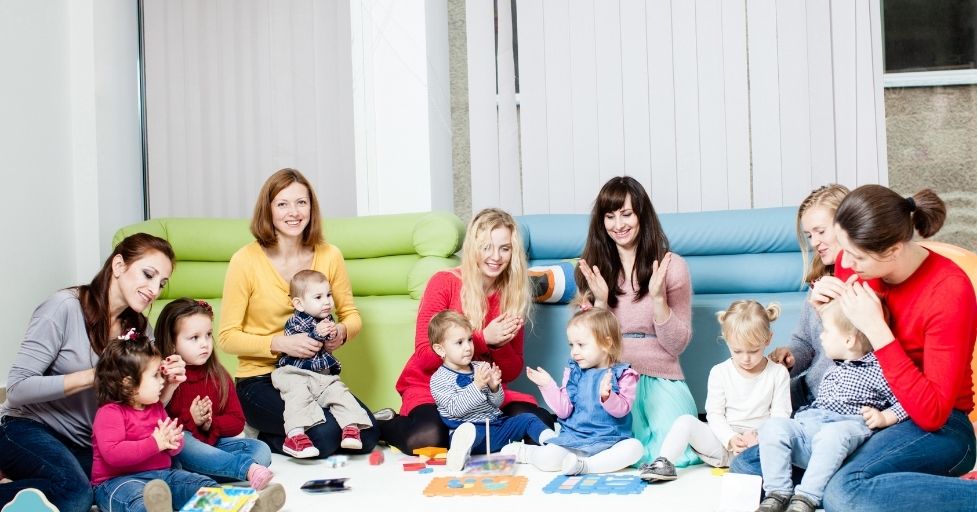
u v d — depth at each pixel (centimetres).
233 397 285
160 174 460
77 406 247
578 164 419
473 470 271
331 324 308
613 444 274
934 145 451
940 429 216
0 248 372
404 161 436
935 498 201
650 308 302
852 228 209
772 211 369
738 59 406
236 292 317
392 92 436
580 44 417
